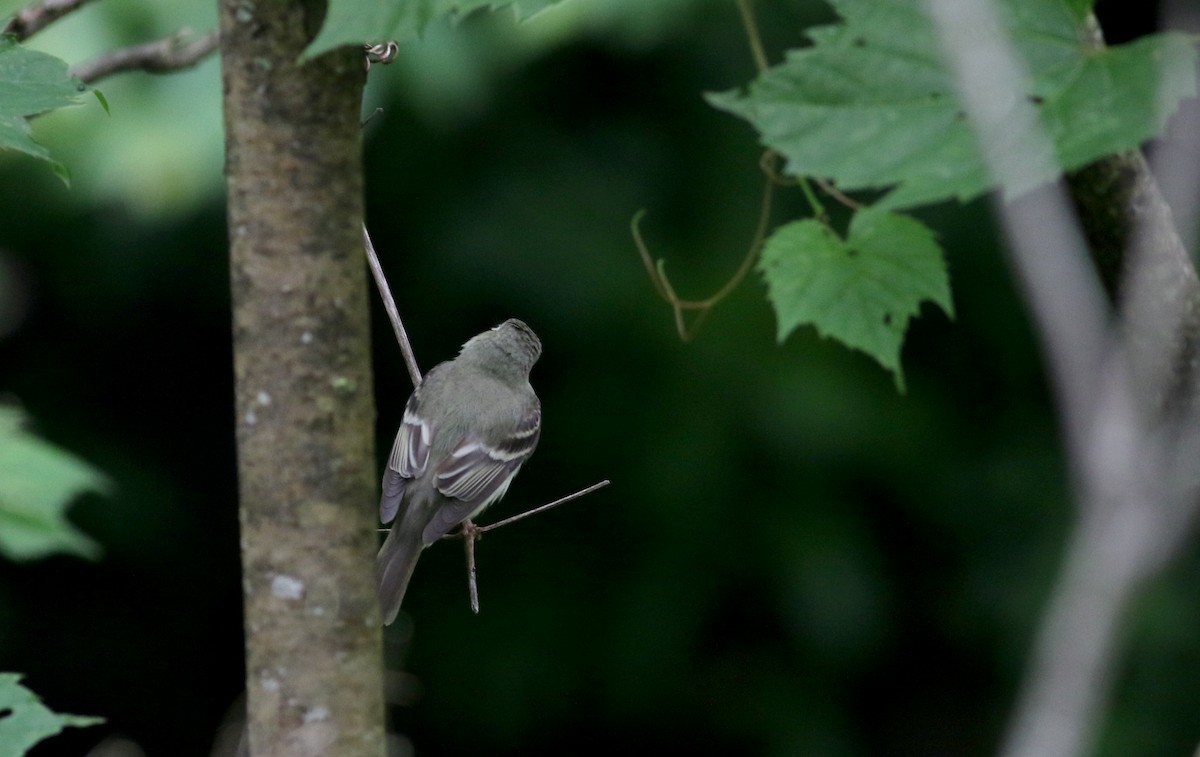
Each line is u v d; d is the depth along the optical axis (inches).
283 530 143.6
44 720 149.2
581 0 391.5
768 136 114.4
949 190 104.8
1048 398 500.4
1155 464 78.8
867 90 113.1
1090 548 76.2
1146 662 456.4
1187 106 105.6
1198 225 174.1
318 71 140.6
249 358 144.3
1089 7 109.7
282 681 143.7
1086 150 101.5
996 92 107.3
